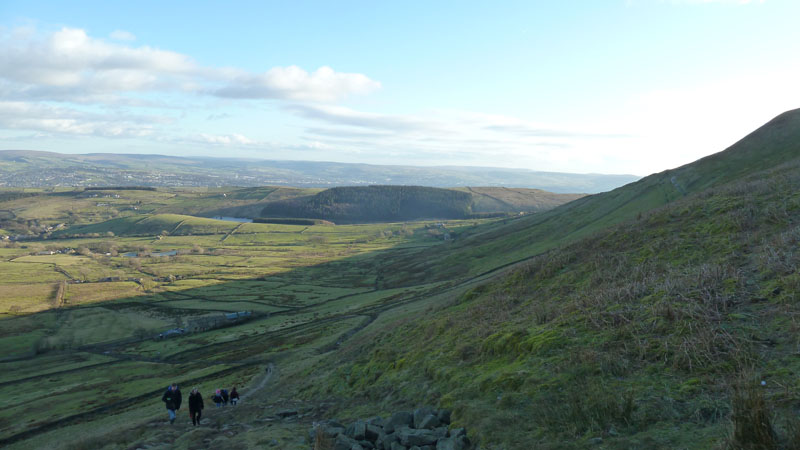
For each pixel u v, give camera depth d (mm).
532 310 24141
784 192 25906
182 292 163000
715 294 15391
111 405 53562
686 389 10734
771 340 11602
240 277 187750
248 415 23984
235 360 69562
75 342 108375
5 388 73250
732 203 27781
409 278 140875
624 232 32875
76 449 21688
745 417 7801
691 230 26469
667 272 20781
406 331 36469
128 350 99000
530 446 10297
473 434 11984
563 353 15250
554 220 146500
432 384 18922
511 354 17750
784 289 13977
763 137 92875
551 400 12297
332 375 31125
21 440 43500
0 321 127750
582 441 9789
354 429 14609
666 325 14359
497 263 106375
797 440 7219
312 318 100500
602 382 12383
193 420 23172
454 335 25969
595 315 17531
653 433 9297
